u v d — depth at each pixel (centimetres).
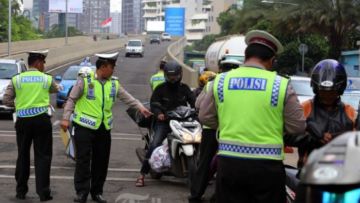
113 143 1319
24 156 739
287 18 3847
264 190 407
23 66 1969
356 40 4291
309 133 439
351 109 453
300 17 3800
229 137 411
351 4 3656
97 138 724
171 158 814
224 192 419
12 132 1433
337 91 441
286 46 4481
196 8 15738
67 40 7088
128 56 6291
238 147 406
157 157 821
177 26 12406
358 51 3753
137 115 866
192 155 760
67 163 1019
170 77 819
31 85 727
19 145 739
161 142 835
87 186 716
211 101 432
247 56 423
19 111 729
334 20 3712
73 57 5875
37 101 728
